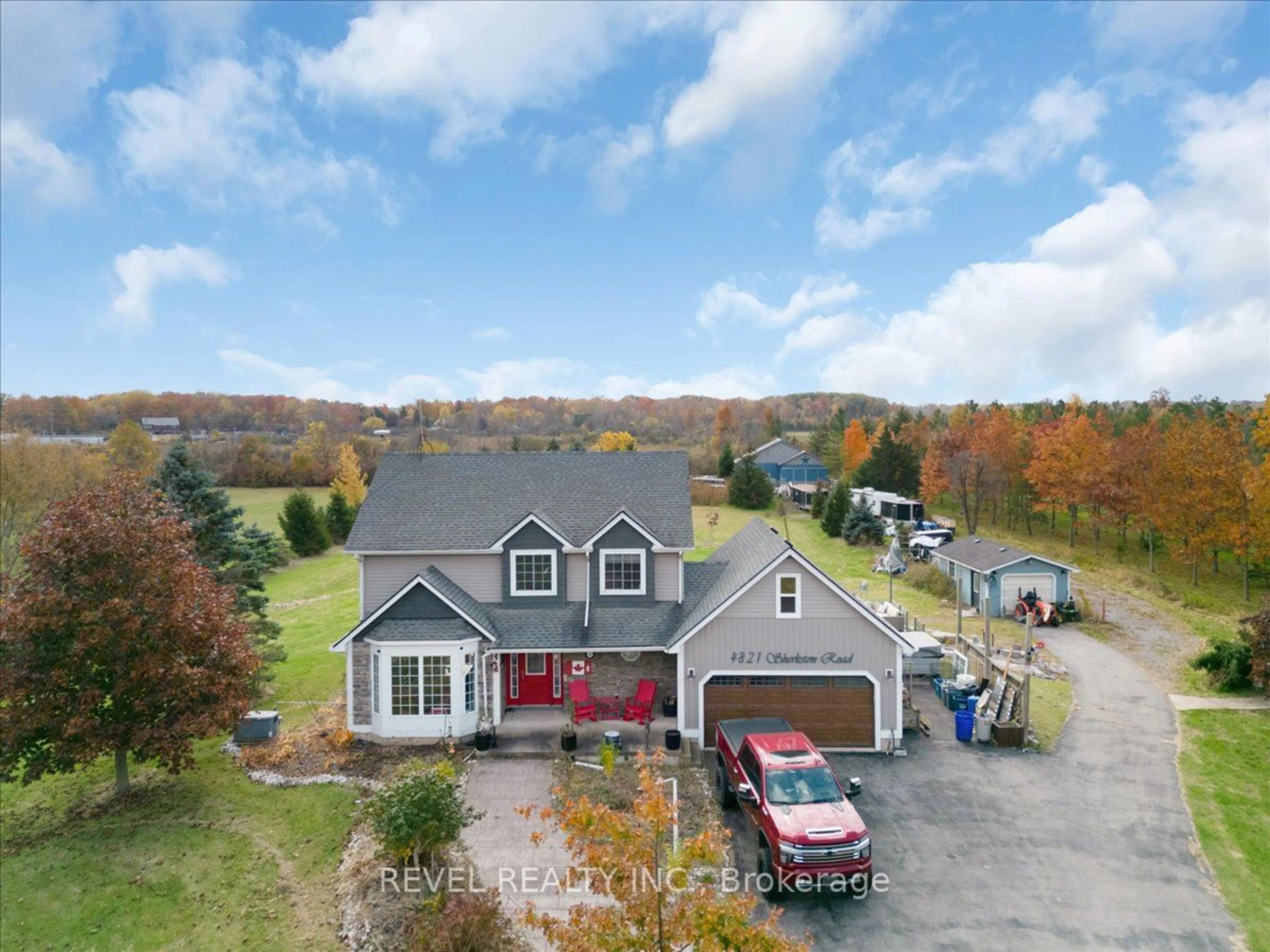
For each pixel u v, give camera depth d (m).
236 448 96.25
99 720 17.33
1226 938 13.10
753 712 21.25
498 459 27.55
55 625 17.12
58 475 50.22
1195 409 87.56
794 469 96.00
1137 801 18.12
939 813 17.50
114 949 13.43
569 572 24.22
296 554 58.97
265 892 14.81
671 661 23.44
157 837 16.84
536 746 20.72
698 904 8.41
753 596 21.14
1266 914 13.79
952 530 57.97
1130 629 35.19
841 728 21.17
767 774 15.12
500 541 23.70
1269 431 40.25
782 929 13.34
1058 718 23.52
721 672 21.22
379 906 13.85
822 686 21.19
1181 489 46.00
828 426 124.50
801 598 21.06
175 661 17.75
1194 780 19.23
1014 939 13.05
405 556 23.98
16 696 16.92
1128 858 15.62
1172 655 30.80
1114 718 23.59
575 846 9.23
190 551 25.09
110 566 17.84
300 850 16.23
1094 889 14.54
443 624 21.67
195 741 21.97
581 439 126.12
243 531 29.75
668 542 23.91
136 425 77.12
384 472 26.81
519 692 23.75
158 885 15.16
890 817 17.31
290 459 96.62
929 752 21.00
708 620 21.03
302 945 13.23
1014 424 69.88
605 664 23.45
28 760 17.98
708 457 105.62
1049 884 14.71
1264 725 22.94
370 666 21.70
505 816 17.09
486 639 22.00
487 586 24.12
